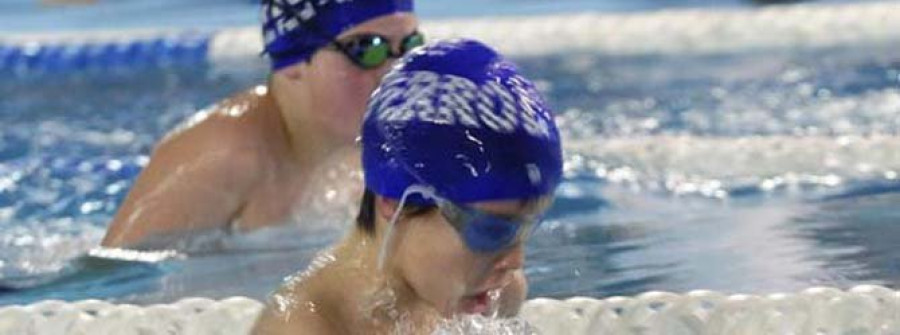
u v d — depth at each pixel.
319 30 4.81
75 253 5.07
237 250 4.87
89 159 7.11
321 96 4.88
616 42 9.99
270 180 5.02
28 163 7.05
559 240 4.85
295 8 4.85
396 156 2.71
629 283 4.23
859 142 6.46
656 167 6.29
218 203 4.95
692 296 3.75
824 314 3.69
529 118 2.70
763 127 7.23
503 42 10.13
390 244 2.78
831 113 7.47
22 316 3.91
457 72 2.73
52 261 5.00
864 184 5.72
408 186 2.70
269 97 5.12
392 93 2.77
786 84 8.35
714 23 10.09
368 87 4.87
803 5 11.06
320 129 4.96
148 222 4.93
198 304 3.89
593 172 6.18
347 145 4.97
